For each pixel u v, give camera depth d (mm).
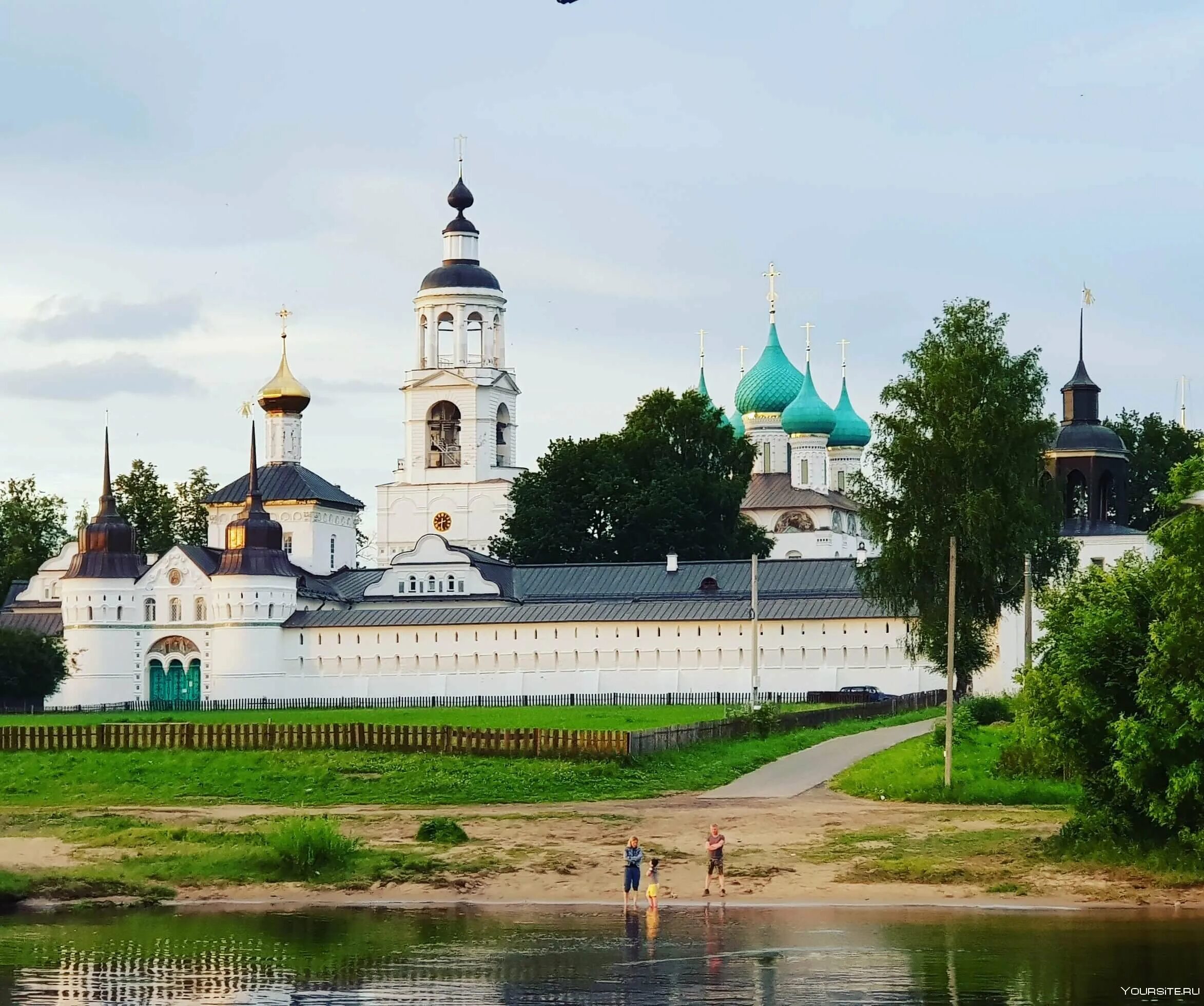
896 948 61031
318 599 177125
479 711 146625
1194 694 68750
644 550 191250
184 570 174000
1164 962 58781
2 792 104562
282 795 100250
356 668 167500
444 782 99375
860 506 121688
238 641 169875
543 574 177250
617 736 101375
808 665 153750
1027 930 63438
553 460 197000
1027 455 117438
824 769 101750
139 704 168000
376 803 96750
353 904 70000
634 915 67250
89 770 108062
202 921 67062
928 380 117750
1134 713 72312
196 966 59969
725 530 196250
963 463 116125
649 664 158500
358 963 60062
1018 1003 54375
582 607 163375
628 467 197875
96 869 74938
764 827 82438
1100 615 73500
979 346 119250
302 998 55938
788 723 118812
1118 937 62156
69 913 69000
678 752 105438
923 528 117250
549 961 60062
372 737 108938
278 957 61031
